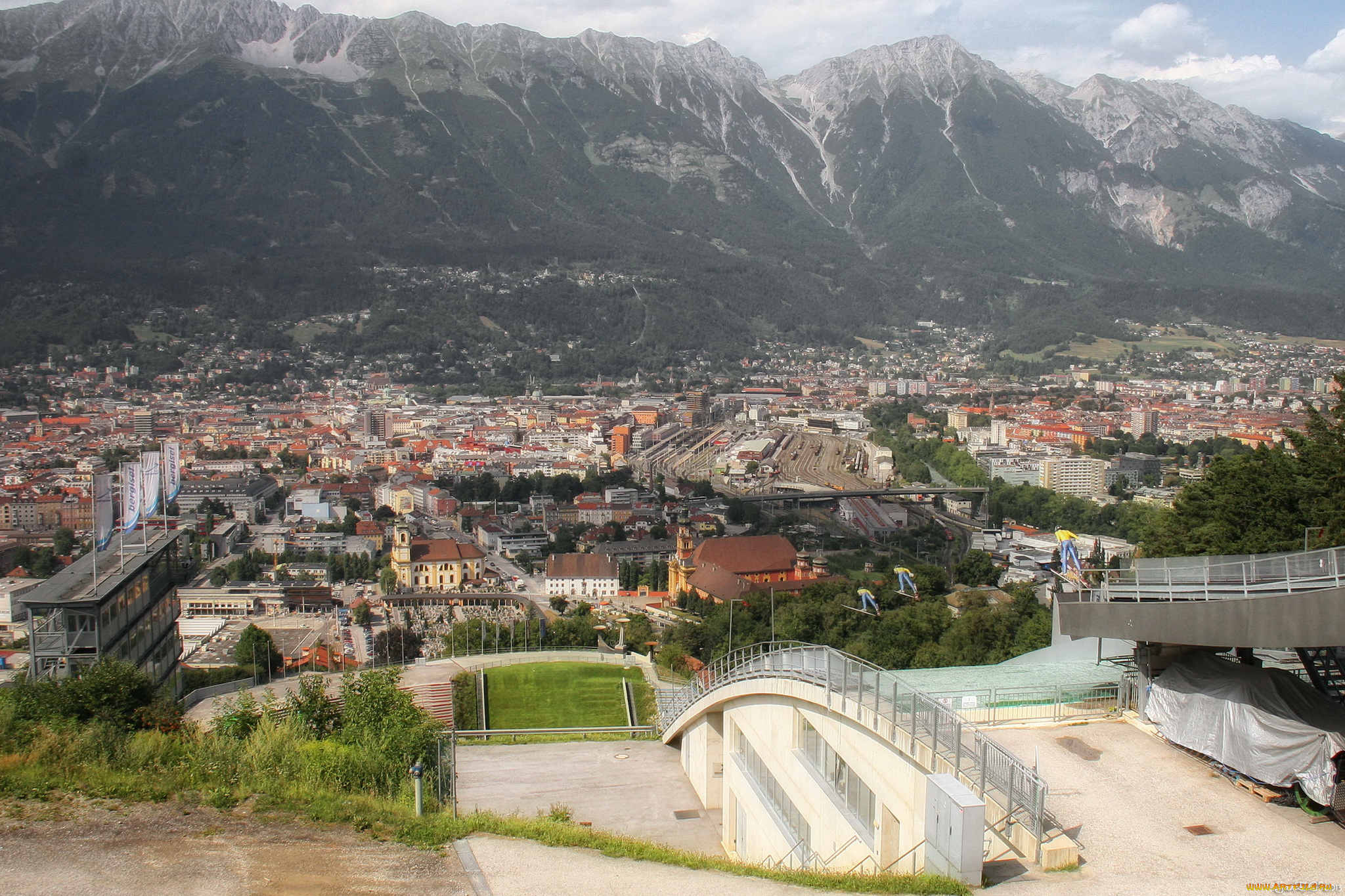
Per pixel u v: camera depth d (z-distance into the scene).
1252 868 39.91
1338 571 47.78
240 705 81.31
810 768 58.38
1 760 55.28
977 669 65.00
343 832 47.53
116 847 44.47
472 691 138.25
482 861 44.59
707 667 94.31
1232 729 48.06
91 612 107.50
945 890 38.47
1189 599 56.22
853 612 174.25
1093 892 38.22
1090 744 51.88
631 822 76.56
